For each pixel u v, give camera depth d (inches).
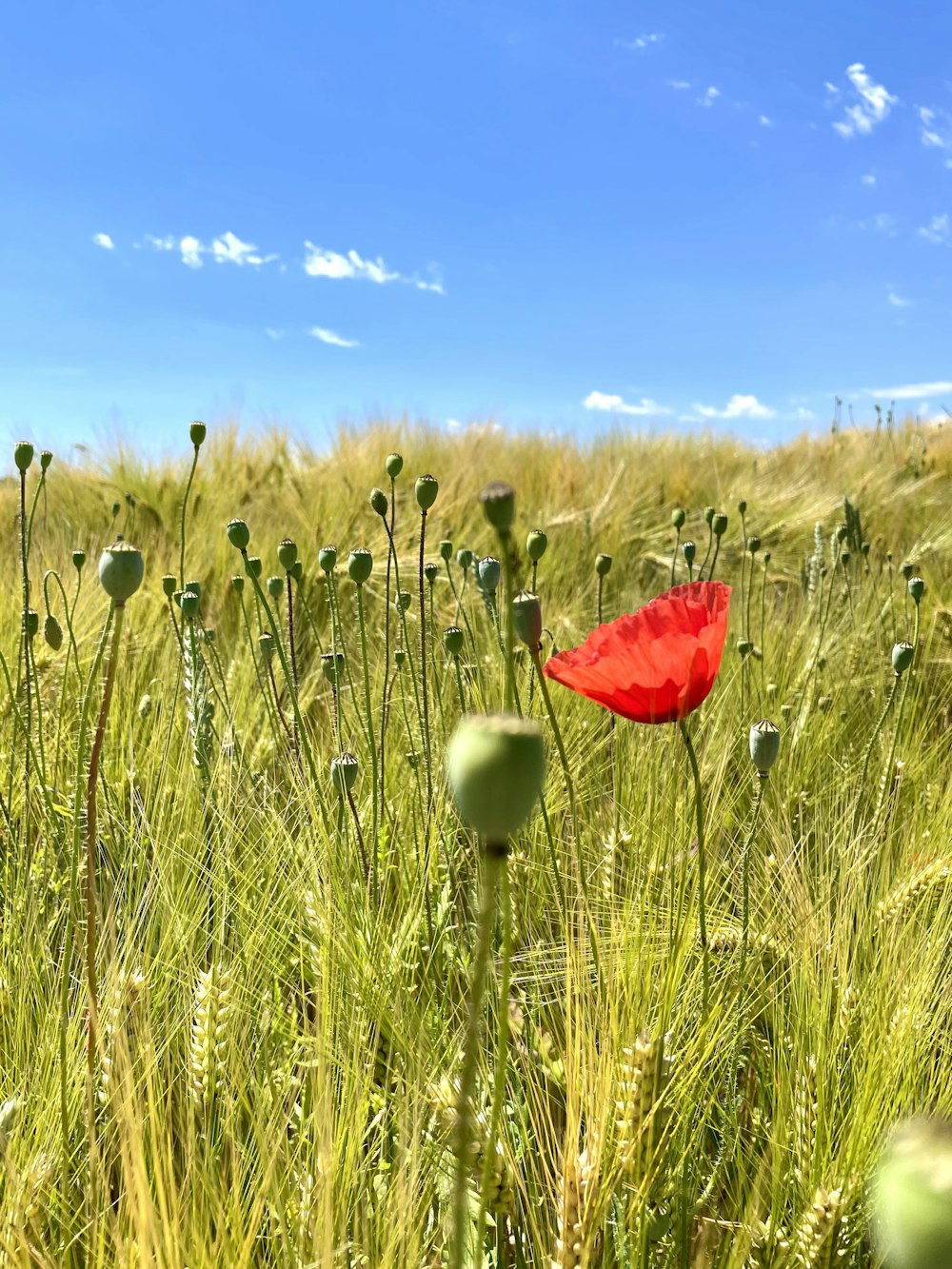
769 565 47.4
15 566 36.8
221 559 39.9
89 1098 11.7
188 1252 10.7
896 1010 14.0
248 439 69.8
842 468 76.4
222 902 16.2
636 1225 11.5
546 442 89.1
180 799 19.0
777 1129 12.8
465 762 6.0
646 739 21.6
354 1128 12.0
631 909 15.2
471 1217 11.7
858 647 30.6
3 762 21.0
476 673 23.7
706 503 65.1
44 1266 11.1
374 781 17.2
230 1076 13.1
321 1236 10.5
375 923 15.7
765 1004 15.1
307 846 17.2
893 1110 12.6
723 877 18.2
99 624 29.4
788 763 22.9
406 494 55.3
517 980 15.9
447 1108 12.3
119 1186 13.1
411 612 33.5
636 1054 11.7
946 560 45.9
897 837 19.6
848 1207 11.7
